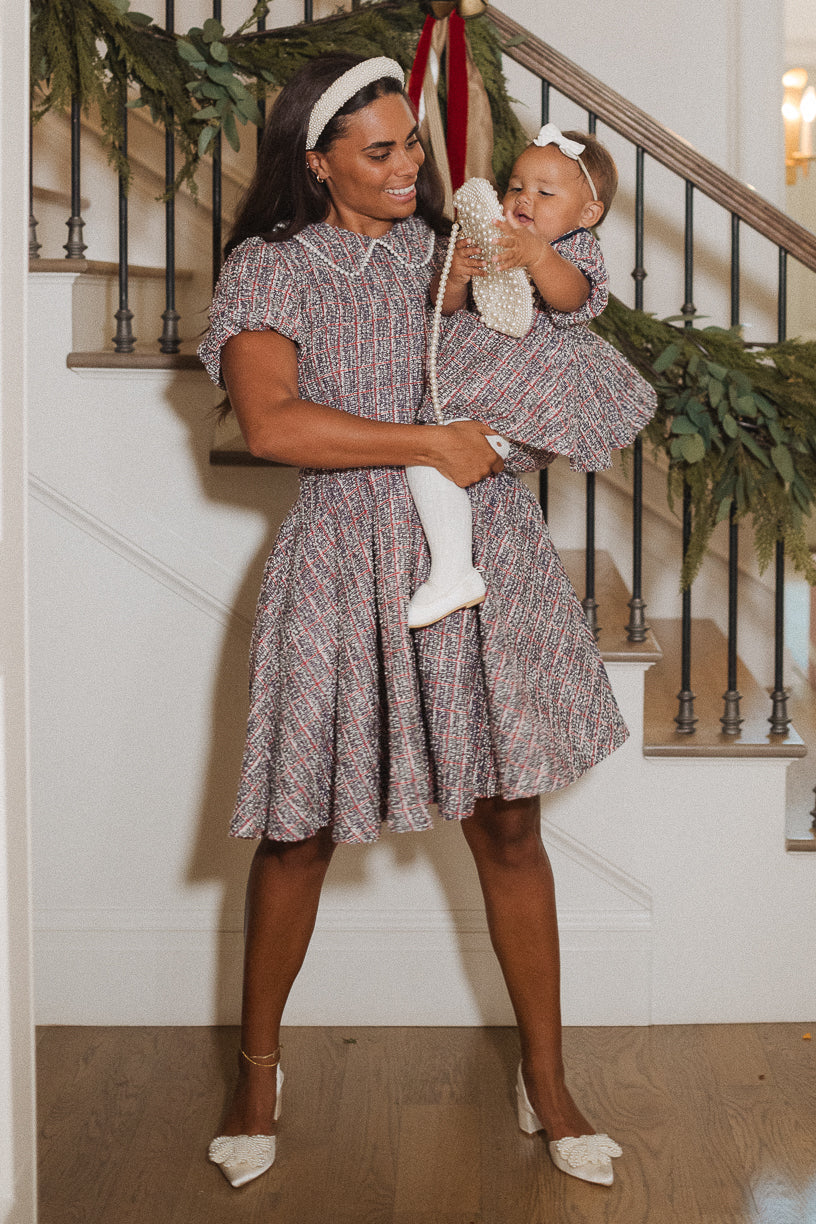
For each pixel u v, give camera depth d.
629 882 2.20
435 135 1.90
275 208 1.75
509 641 1.68
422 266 1.74
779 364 2.08
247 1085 1.86
